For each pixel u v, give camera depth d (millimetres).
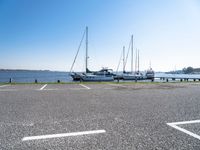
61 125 5188
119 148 3617
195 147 3689
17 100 9945
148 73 56375
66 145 3770
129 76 51594
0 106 8172
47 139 4109
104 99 10445
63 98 10766
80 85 21625
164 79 48594
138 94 13070
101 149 3570
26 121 5621
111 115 6469
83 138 4168
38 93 13312
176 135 4387
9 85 20797
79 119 5879
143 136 4309
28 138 4164
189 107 8125
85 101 9680
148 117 6199
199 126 5156
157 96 11977
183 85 22828
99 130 4746
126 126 5121
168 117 6211
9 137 4234
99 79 42906
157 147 3674
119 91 15062
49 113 6758
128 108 7801
